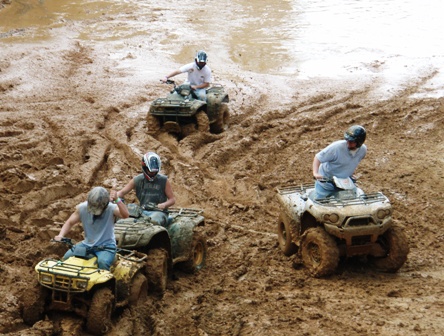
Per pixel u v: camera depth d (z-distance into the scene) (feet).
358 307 39.29
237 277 44.50
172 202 42.91
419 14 136.67
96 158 65.05
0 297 38.14
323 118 81.25
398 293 41.45
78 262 35.60
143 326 36.81
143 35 117.91
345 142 44.42
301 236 44.98
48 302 35.70
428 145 74.18
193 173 62.90
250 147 71.72
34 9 130.31
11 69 93.81
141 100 84.84
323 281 43.37
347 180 45.29
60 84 89.56
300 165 67.46
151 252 40.27
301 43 116.26
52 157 63.31
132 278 37.52
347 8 141.59
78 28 120.98
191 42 114.21
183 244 42.93
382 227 42.93
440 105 86.22
